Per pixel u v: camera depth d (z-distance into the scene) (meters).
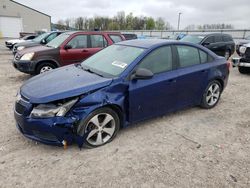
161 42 4.17
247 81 8.15
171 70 4.12
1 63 11.36
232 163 3.18
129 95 3.56
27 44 11.02
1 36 38.09
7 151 3.29
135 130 4.02
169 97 4.15
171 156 3.29
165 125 4.25
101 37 8.05
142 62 3.77
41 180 2.75
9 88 6.47
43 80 3.62
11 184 2.67
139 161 3.15
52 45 7.73
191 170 3.00
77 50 7.57
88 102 3.19
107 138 3.54
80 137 3.21
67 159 3.15
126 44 4.43
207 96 4.99
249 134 4.03
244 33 26.25
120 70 3.67
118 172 2.92
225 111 5.06
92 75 3.70
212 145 3.63
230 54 13.55
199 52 4.68
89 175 2.85
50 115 3.01
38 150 3.34
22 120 3.16
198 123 4.40
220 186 2.73
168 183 2.75
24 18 40.03
